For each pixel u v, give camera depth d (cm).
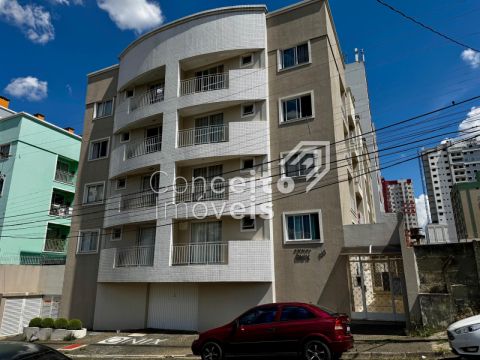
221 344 1003
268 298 1587
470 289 1262
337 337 881
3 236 2617
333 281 1509
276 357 968
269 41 1922
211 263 1669
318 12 1836
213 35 1961
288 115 1797
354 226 1525
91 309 2042
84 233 2222
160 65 2072
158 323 1812
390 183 7744
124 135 2253
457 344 828
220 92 1867
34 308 2303
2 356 486
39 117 3119
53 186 3033
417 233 1631
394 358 967
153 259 1838
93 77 2536
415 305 1273
